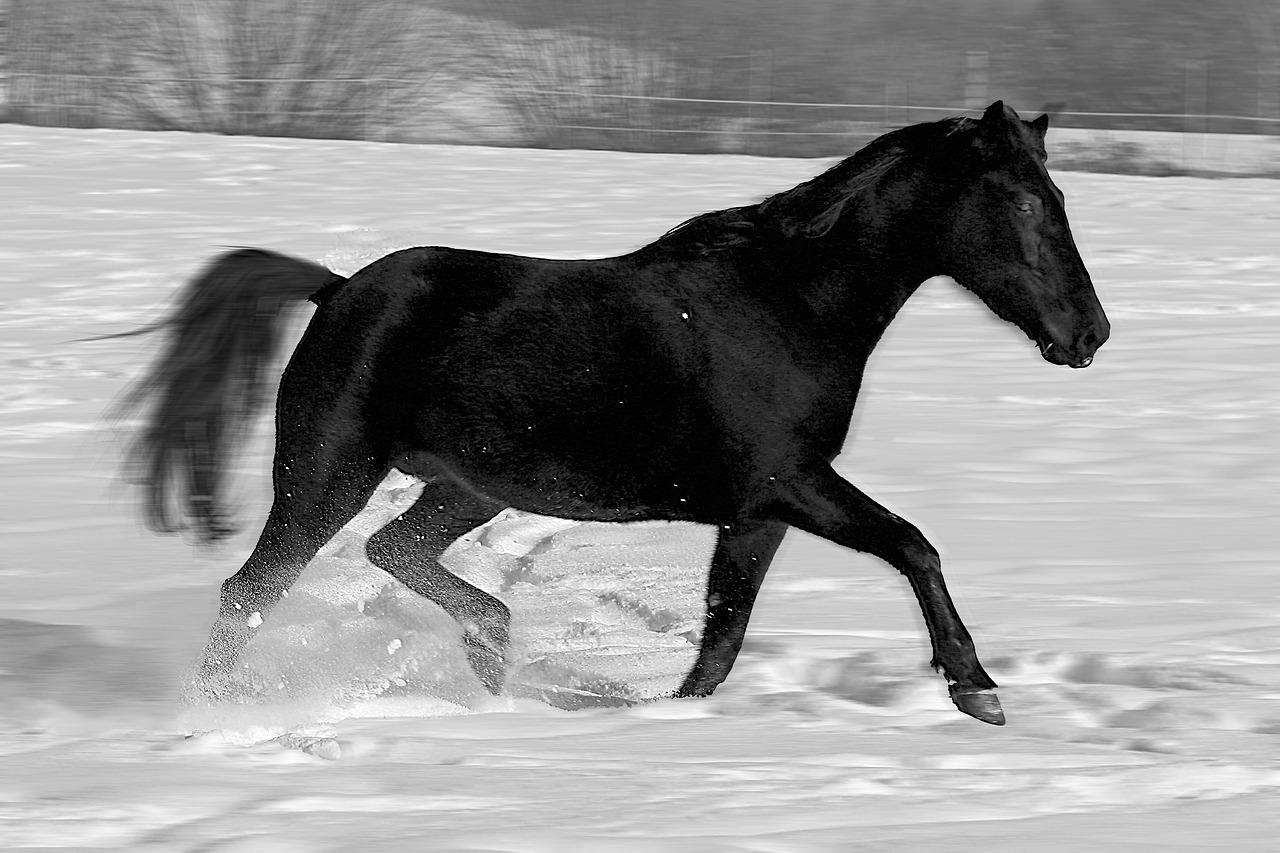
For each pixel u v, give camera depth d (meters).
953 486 15.95
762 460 9.21
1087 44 66.50
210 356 9.65
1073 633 11.02
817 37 62.16
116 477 15.79
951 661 8.94
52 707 8.91
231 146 42.91
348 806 7.14
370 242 29.31
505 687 9.62
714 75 58.38
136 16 58.81
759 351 9.20
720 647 9.51
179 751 8.01
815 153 51.62
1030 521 14.64
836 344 9.27
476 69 58.22
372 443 9.25
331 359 9.23
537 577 11.76
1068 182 40.66
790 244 9.34
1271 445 17.81
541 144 52.31
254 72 57.03
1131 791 7.58
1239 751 8.29
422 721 8.85
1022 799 7.40
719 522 9.38
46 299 24.56
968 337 23.86
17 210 31.97
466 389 9.17
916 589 9.06
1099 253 30.75
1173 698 9.26
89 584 12.09
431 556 9.99
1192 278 28.52
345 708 9.12
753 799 7.32
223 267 9.68
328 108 55.53
